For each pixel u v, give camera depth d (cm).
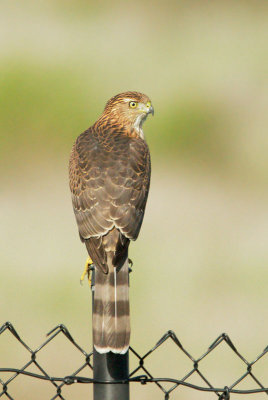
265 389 743
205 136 2134
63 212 1819
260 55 2412
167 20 2572
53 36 2400
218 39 2505
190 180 2000
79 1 2594
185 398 1259
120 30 2488
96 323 757
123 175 872
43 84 2178
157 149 2106
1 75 2156
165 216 1802
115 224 838
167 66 2338
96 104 2164
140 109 1015
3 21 2456
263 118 2164
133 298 1478
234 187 1984
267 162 2075
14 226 1744
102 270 789
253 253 1638
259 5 2694
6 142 2081
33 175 1998
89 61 2316
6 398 1252
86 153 902
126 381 708
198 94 2219
